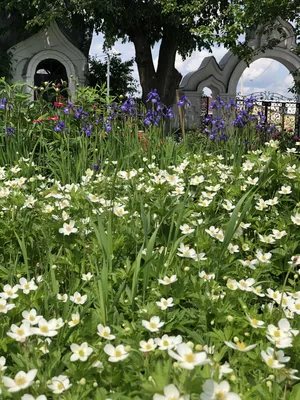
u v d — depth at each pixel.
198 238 2.55
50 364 1.57
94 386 1.44
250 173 3.52
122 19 17.64
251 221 3.04
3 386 1.25
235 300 1.97
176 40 18.44
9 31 19.98
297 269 2.72
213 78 19.48
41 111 6.39
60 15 17.72
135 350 1.47
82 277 2.32
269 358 1.42
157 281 2.16
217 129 6.60
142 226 2.80
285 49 20.33
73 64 20.91
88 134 5.71
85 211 3.02
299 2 12.07
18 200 3.01
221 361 1.73
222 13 14.98
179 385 1.13
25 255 2.30
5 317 1.83
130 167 5.18
